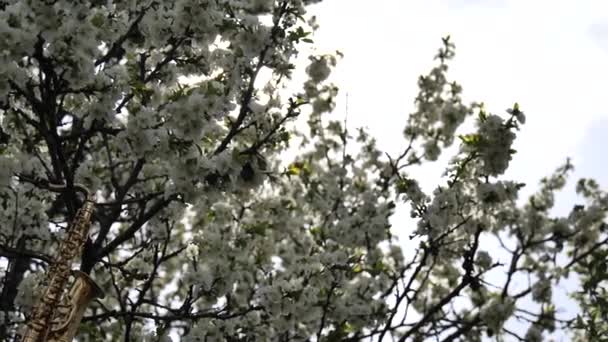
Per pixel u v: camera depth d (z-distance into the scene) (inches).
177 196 292.5
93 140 402.0
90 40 257.8
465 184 373.7
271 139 316.2
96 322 358.0
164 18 292.8
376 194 460.4
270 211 439.5
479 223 354.9
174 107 271.1
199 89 279.6
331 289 362.6
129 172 407.5
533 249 460.4
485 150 329.1
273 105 331.3
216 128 318.0
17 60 246.8
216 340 338.0
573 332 465.4
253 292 396.8
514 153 328.2
